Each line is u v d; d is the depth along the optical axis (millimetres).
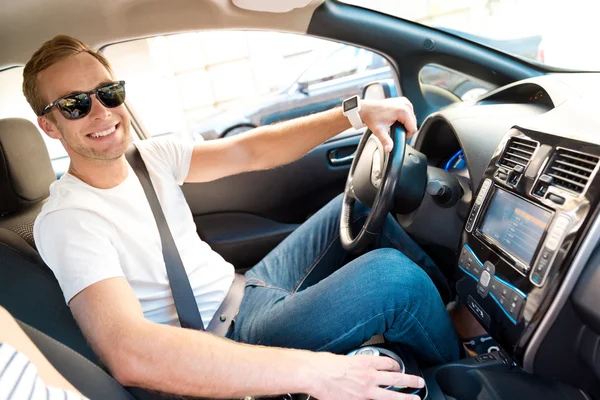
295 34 1516
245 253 1790
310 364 793
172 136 1279
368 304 941
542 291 781
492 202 984
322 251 1323
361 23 1500
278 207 1848
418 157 1182
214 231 1770
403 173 1140
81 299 812
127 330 754
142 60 1893
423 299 980
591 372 873
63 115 951
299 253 1336
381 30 1518
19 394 448
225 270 1207
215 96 3744
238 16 1397
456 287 1106
